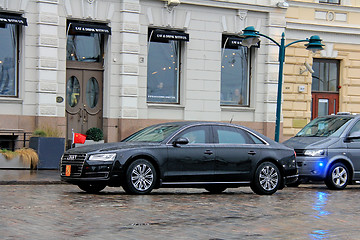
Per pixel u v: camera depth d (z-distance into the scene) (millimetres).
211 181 15781
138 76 25500
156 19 25906
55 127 23469
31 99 23234
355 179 19391
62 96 23812
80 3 24172
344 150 19250
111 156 14742
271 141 16859
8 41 23031
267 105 28422
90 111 25109
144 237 9703
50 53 23406
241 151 16156
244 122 28109
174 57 26672
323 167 18906
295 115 29266
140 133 16391
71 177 14945
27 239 9305
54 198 14023
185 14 26500
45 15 23250
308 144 19266
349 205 14516
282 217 12203
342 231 10844
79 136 22047
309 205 14242
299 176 19156
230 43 27344
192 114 26781
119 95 25203
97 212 12023
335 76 30719
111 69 25000
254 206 13719
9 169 20594
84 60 24922
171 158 15312
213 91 27234
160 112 26125
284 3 28328
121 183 14984
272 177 16516
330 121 20359
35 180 17734
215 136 16031
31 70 23219
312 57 29797
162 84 26391
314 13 29719
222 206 13523
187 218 11664
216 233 10219
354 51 30750
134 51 25266
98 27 24359
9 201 13289
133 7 25203
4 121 22719
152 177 15109
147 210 12477
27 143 23078
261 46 28406
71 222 10859
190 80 26719
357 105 30750
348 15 30500
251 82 28438
